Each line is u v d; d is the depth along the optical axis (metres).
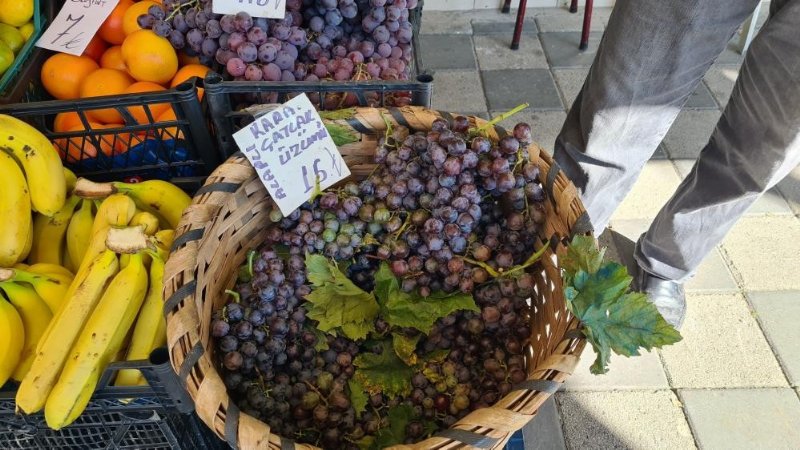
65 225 1.14
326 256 1.05
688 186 1.45
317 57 1.21
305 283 1.04
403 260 1.04
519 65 2.63
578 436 1.46
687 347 1.63
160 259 0.99
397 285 1.04
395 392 1.00
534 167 1.00
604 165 1.50
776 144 1.22
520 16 2.62
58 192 1.07
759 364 1.59
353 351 1.03
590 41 2.77
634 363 1.59
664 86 1.32
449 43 2.75
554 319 0.94
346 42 1.26
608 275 0.81
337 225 1.05
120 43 1.39
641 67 1.27
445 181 0.99
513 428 0.73
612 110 1.37
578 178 1.54
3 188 1.02
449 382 0.99
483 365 1.01
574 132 1.49
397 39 1.27
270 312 0.98
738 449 1.44
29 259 1.11
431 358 1.03
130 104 1.09
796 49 1.10
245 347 0.94
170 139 1.22
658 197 2.04
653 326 0.79
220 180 0.98
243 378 0.93
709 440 1.45
